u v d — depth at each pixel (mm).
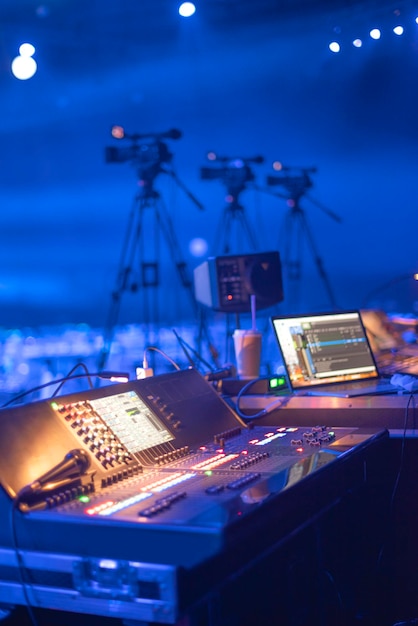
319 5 8719
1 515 1803
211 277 3326
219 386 2982
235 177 6879
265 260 3350
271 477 1966
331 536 2559
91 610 1690
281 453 2238
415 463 2824
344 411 2764
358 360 3129
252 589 2098
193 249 12531
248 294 3318
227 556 1726
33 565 1753
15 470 1846
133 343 8750
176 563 1632
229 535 1604
